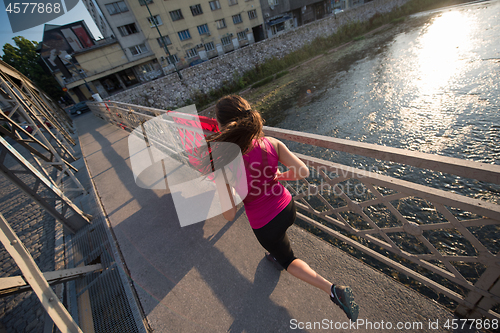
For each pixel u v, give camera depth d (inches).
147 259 95.7
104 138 336.2
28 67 1594.5
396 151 47.5
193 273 83.2
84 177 221.9
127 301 82.0
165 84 821.9
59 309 56.0
